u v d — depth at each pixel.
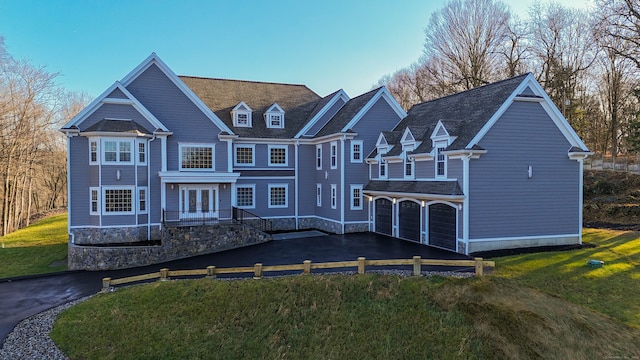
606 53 38.25
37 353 11.43
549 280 14.04
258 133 28.56
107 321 12.93
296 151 29.14
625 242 19.48
